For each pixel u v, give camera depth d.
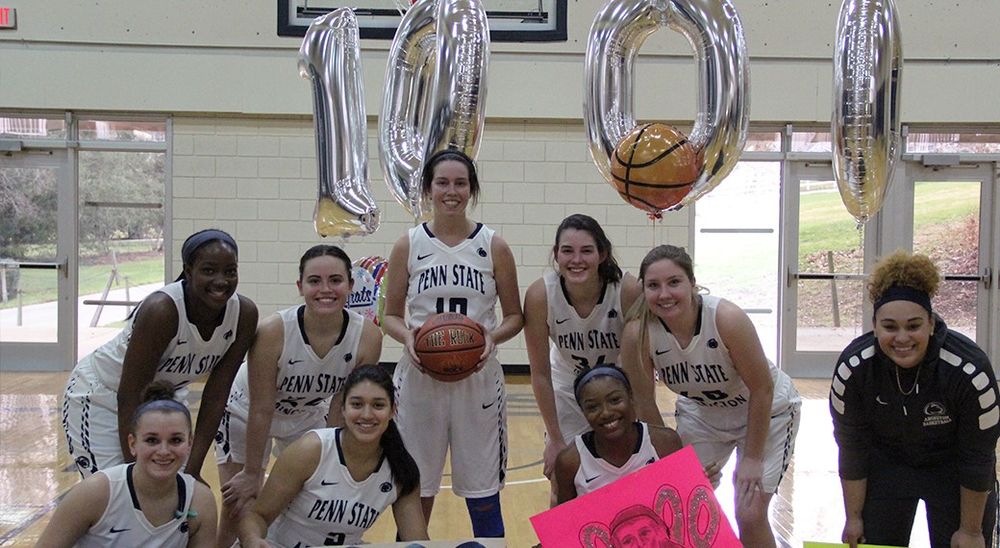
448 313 2.59
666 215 7.26
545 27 6.98
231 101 7.02
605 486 2.08
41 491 3.79
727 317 2.34
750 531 2.42
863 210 2.98
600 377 2.17
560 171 7.21
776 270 7.46
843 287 7.44
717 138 2.83
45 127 7.20
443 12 2.95
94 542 2.04
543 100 7.11
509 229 7.23
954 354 2.12
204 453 2.45
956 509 2.29
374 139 7.08
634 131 2.66
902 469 2.35
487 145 7.19
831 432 5.25
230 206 7.12
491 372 2.74
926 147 7.44
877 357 2.21
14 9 6.97
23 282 7.29
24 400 5.96
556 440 2.72
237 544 2.54
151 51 7.02
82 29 7.00
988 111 7.25
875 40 2.74
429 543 2.16
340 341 2.53
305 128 7.10
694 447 2.73
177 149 7.09
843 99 2.79
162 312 2.23
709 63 2.82
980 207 7.44
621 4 2.86
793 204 7.39
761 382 2.38
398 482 2.31
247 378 2.80
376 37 6.81
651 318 2.46
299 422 2.81
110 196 7.25
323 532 2.28
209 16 6.99
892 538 2.36
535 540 3.22
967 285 7.50
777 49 7.21
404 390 2.72
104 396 2.47
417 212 3.12
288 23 6.88
